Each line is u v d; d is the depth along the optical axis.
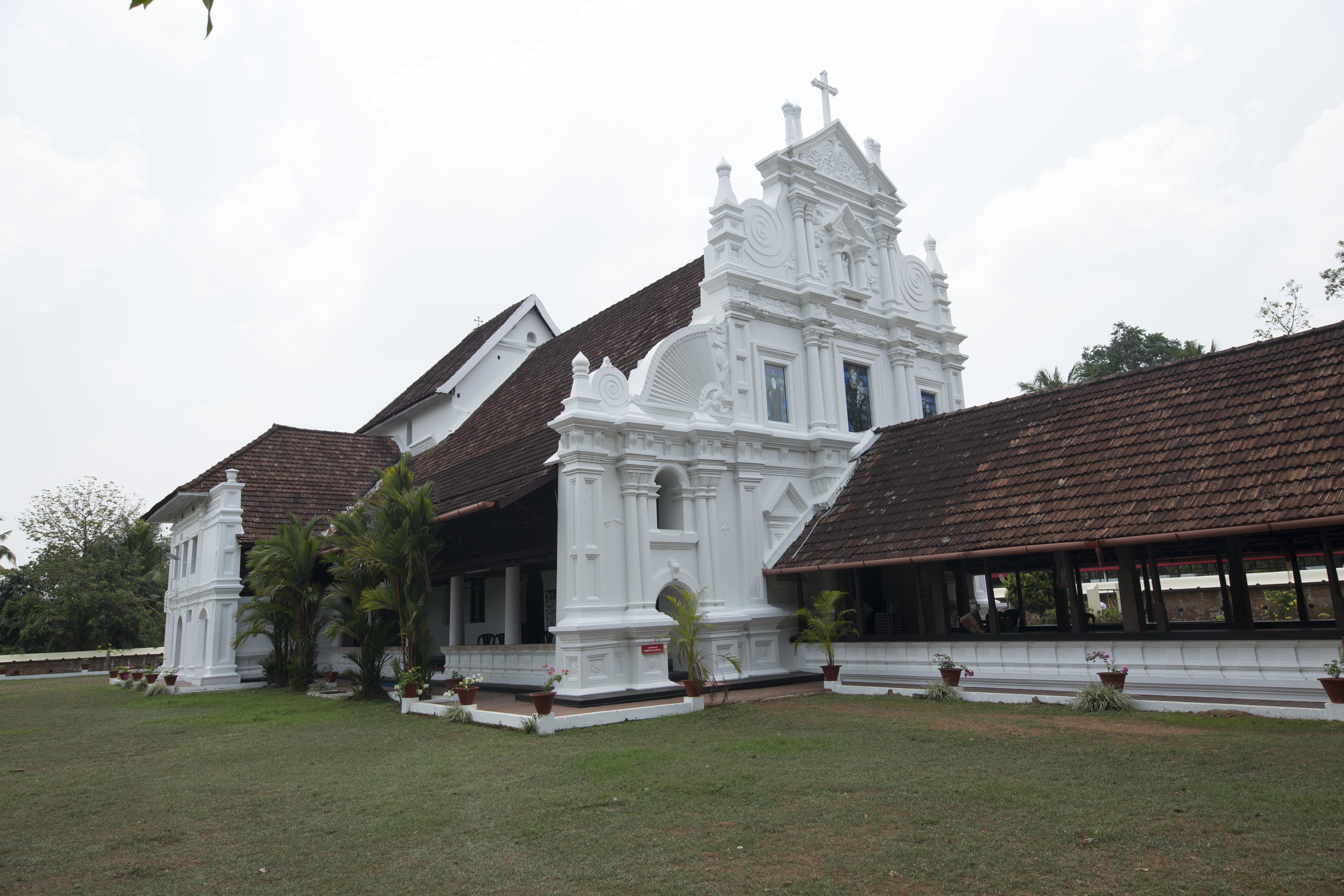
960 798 6.77
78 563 41.06
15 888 5.62
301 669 20.34
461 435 25.55
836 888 4.98
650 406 15.88
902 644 15.09
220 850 6.30
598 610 14.31
